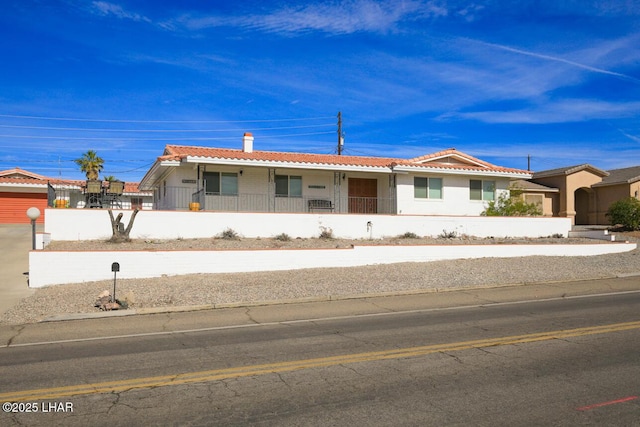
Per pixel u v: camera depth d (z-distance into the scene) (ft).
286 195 87.92
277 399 19.07
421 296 47.65
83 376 22.62
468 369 22.65
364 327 33.42
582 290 49.67
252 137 89.92
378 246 64.59
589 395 19.01
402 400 18.75
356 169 86.38
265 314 39.55
